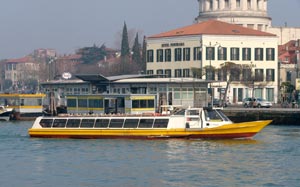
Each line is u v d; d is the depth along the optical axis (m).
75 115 151.88
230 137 144.75
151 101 177.12
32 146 139.25
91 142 143.88
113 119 148.38
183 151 130.12
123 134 147.12
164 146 136.62
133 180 104.12
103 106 183.75
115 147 136.00
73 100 193.88
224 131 143.88
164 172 109.56
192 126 144.75
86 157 124.50
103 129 148.38
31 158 124.25
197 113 145.00
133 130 146.62
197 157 123.38
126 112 177.50
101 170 111.88
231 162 118.19
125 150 132.00
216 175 107.19
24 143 144.00
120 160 120.88
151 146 136.75
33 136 153.38
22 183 103.06
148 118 146.50
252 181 103.06
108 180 104.25
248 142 142.75
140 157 123.81
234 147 135.50
